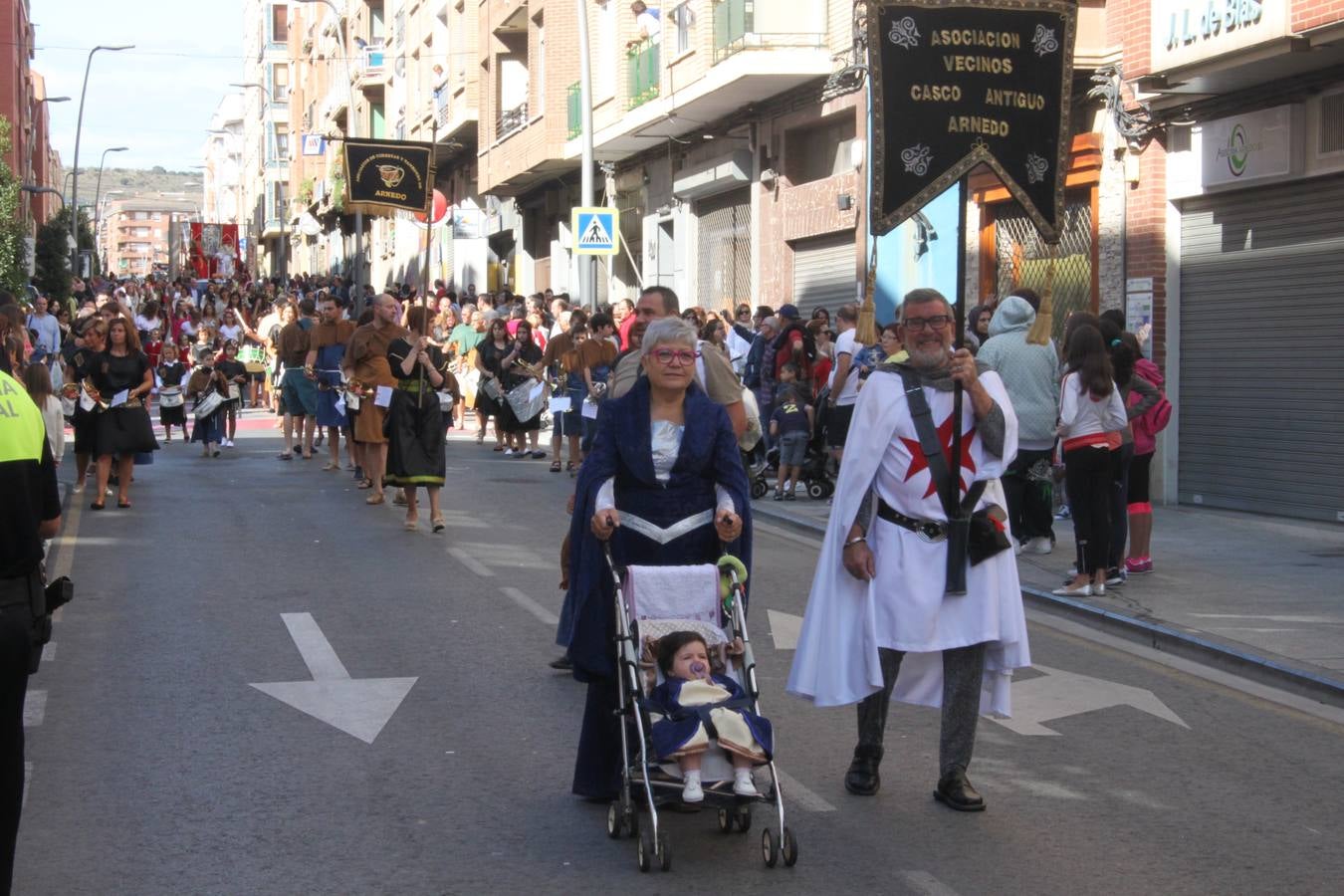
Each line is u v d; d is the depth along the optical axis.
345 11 63.78
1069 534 14.65
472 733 7.70
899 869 5.82
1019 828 6.36
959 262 7.12
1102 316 12.42
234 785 6.80
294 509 16.28
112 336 16.06
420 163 25.80
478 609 10.87
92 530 14.59
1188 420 17.02
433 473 14.54
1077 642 10.28
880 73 7.21
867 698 6.71
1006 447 6.46
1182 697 8.79
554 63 33.28
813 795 6.76
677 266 30.50
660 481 6.28
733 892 5.55
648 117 27.69
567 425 20.14
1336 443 15.00
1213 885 5.73
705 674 5.96
